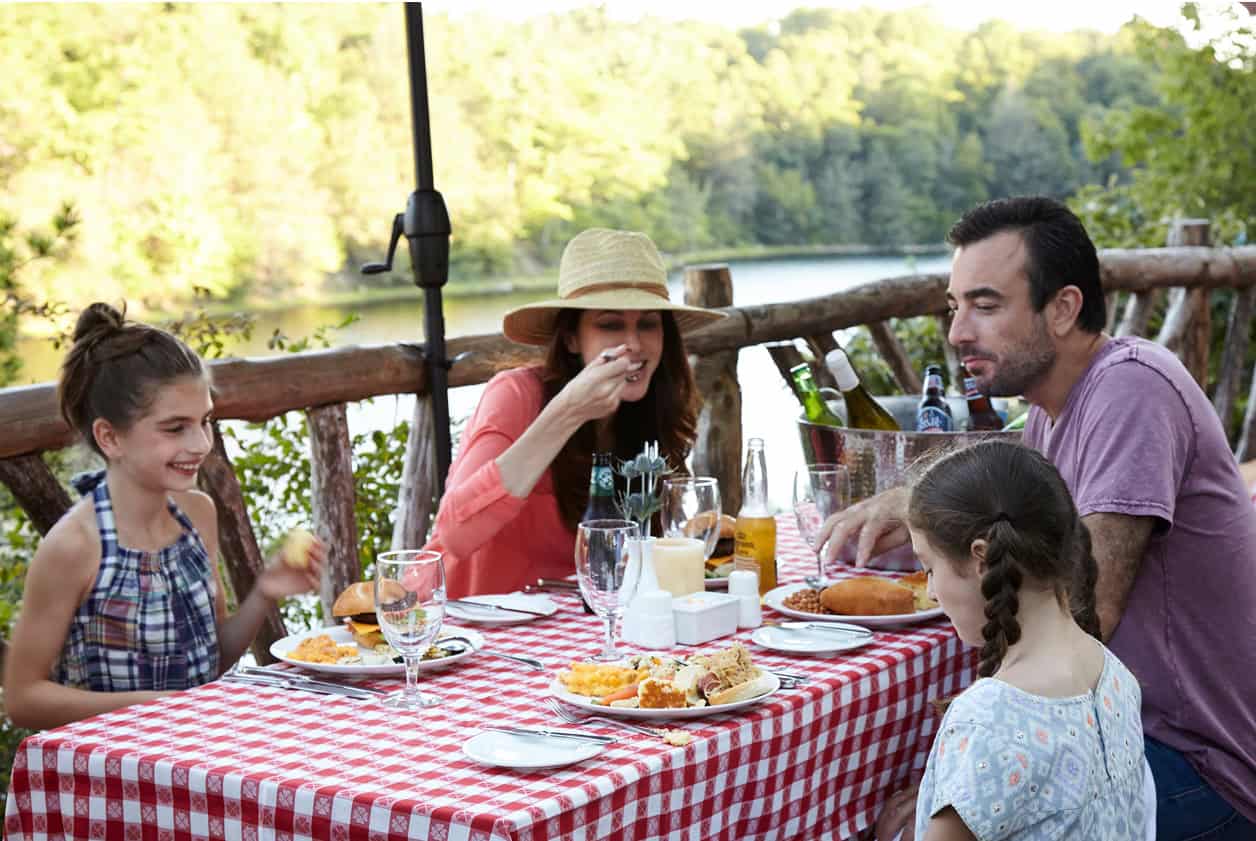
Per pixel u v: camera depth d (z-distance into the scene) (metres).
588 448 2.52
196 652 2.12
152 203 12.62
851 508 2.34
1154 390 1.88
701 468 3.81
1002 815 1.35
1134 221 6.93
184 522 2.17
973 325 2.01
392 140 14.14
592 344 2.54
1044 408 2.06
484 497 2.28
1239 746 1.87
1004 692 1.40
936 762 1.41
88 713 1.92
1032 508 1.45
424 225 3.07
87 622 2.04
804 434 2.44
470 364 3.26
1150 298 5.07
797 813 1.71
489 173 14.52
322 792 1.39
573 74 14.70
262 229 13.45
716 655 1.70
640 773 1.45
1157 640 1.89
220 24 13.16
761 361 5.62
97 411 2.03
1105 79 14.38
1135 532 1.84
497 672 1.84
